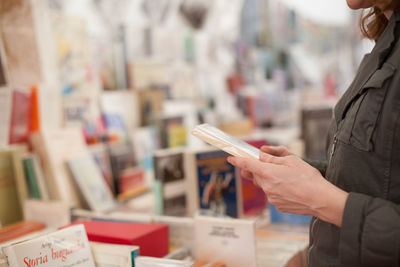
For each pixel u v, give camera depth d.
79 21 2.39
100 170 2.28
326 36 6.47
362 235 0.68
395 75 0.73
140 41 3.09
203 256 1.22
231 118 3.57
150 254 1.19
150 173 2.71
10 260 0.89
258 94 4.44
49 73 2.18
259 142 1.96
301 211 0.75
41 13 2.12
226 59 4.29
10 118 1.89
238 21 4.73
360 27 1.01
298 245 1.38
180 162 1.83
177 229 1.35
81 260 1.00
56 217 1.53
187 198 1.72
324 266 0.84
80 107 2.38
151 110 2.92
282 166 0.77
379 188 0.74
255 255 1.14
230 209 1.74
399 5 0.79
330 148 0.91
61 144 2.05
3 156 1.69
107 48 2.85
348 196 0.71
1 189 1.67
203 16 4.14
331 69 6.54
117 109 2.72
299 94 5.38
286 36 5.66
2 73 1.86
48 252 0.95
